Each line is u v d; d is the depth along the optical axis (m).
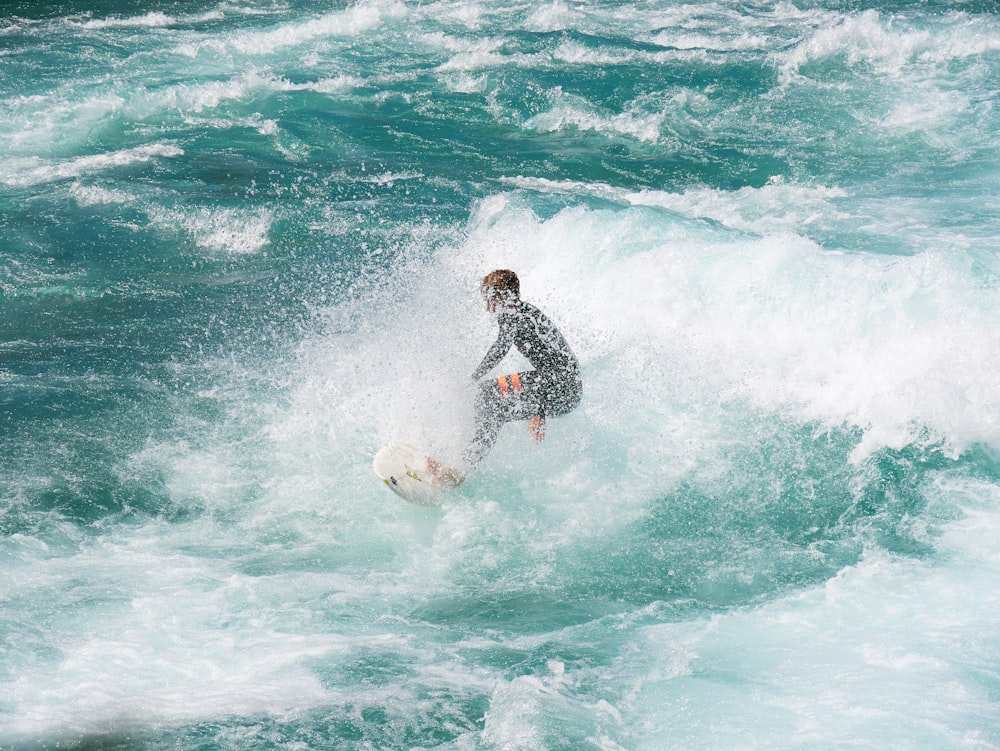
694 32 56.56
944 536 16.88
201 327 25.42
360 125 42.44
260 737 12.51
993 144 38.31
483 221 31.05
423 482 17.80
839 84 46.44
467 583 16.30
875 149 38.62
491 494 18.58
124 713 12.87
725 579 16.30
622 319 23.61
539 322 18.27
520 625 15.18
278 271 28.69
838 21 56.81
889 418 19.50
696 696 13.21
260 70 50.25
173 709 12.98
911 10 59.47
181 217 32.31
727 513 18.00
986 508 17.48
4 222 31.91
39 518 17.70
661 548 17.12
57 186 34.91
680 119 42.66
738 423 20.28
